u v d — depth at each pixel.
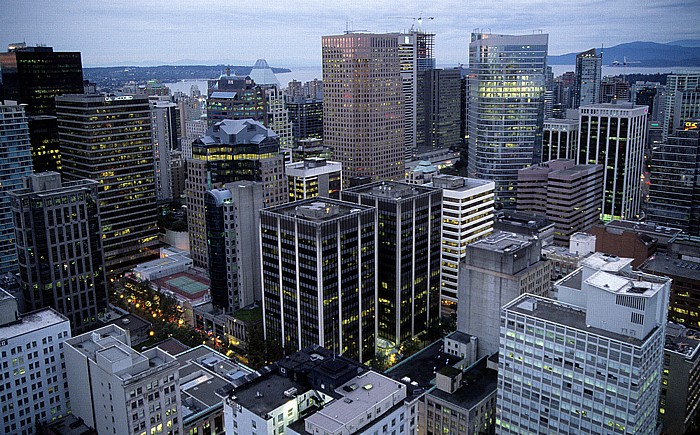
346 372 158.50
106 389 180.50
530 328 183.00
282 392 157.50
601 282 173.50
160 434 181.75
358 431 142.62
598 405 172.62
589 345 170.88
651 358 169.75
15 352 195.25
